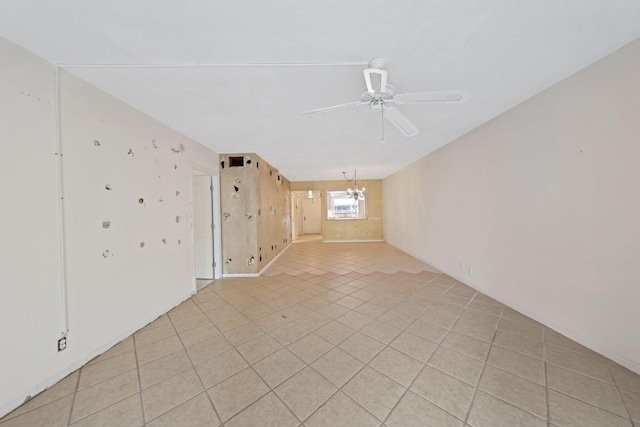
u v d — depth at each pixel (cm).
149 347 212
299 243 824
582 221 199
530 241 249
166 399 154
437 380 167
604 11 133
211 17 130
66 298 175
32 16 127
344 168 602
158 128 271
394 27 140
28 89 154
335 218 845
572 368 175
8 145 144
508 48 163
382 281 390
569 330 213
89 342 192
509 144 269
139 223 244
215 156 414
